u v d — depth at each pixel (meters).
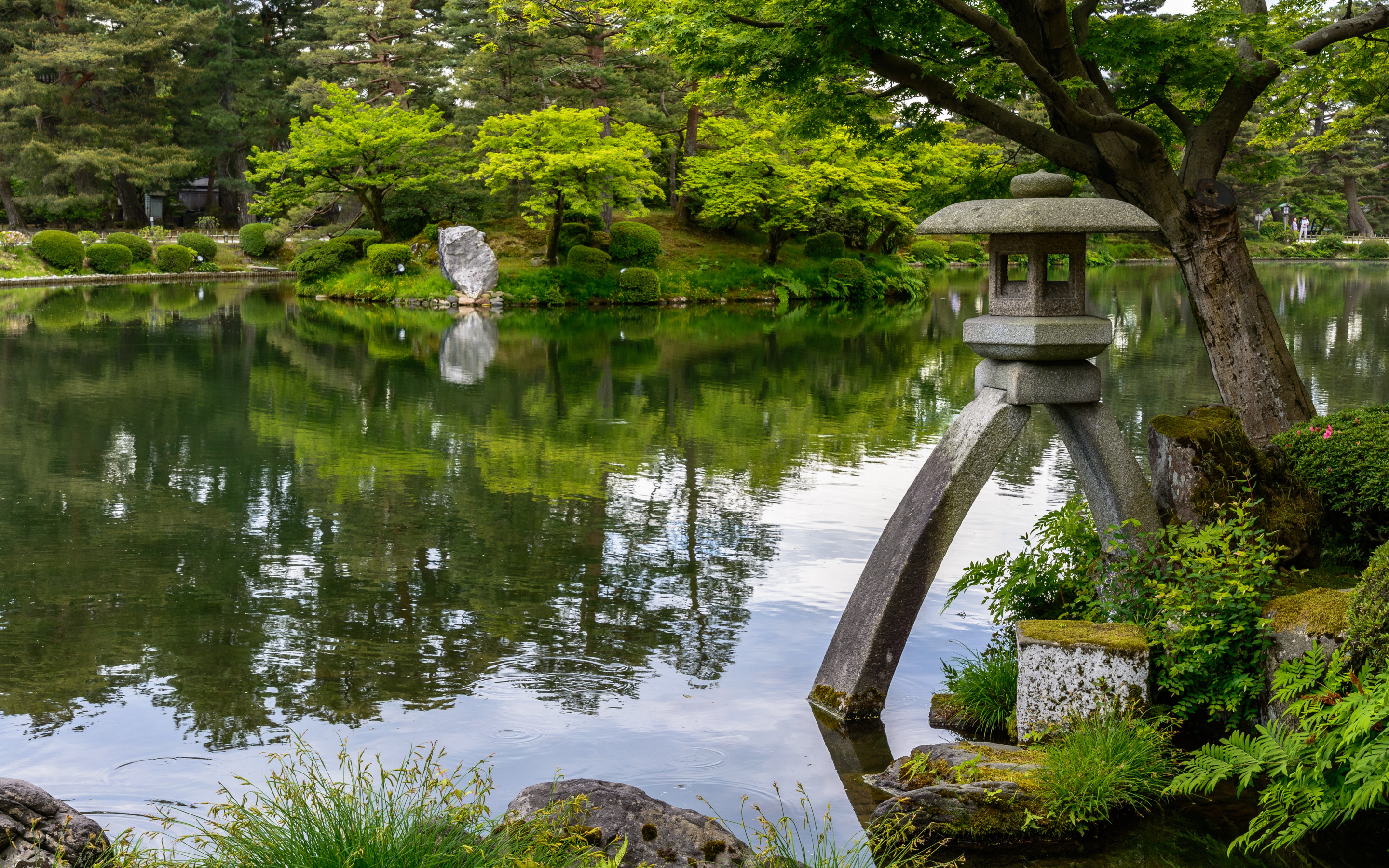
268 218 47.22
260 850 2.75
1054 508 8.07
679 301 32.16
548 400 13.48
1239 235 7.62
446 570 6.70
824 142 32.16
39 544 7.20
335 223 38.75
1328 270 44.41
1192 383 13.94
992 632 5.63
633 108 31.52
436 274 31.14
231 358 17.48
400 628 5.69
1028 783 3.61
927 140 8.89
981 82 7.72
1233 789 3.86
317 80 39.81
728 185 33.44
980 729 4.46
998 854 3.44
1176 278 40.66
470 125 34.38
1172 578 4.57
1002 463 9.68
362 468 9.58
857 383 15.04
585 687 4.93
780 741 4.36
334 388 14.47
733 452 10.35
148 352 18.03
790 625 5.76
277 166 32.19
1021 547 7.01
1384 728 3.18
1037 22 6.87
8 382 14.39
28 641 5.46
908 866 3.36
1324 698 3.36
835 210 35.75
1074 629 4.27
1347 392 12.73
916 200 10.03
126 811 3.73
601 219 34.38
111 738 4.35
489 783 3.66
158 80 43.22
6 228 42.59
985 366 4.69
